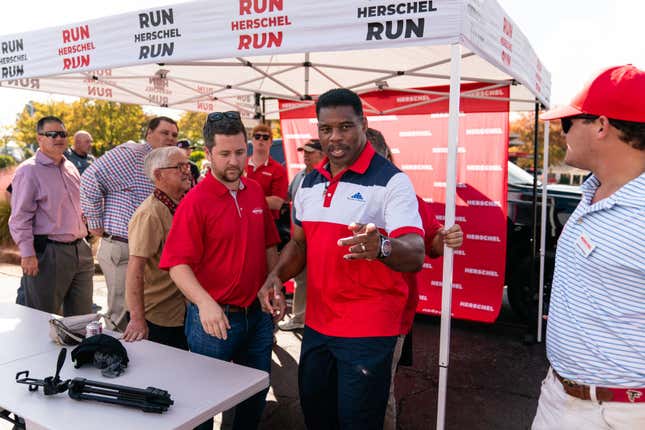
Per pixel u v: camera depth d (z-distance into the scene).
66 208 3.61
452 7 1.85
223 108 5.58
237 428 2.29
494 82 3.91
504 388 3.46
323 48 2.10
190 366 1.80
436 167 4.59
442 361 2.13
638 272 1.20
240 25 2.27
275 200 4.51
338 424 2.11
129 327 2.11
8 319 2.35
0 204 7.61
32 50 3.04
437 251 2.17
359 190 1.78
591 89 1.30
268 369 2.34
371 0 1.99
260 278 2.23
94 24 2.71
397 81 4.55
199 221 2.00
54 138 3.46
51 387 1.52
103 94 4.43
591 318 1.30
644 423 1.25
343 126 1.73
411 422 3.01
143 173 3.47
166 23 2.46
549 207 4.57
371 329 1.81
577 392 1.34
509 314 5.20
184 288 1.87
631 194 1.22
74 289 3.81
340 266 1.83
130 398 1.47
